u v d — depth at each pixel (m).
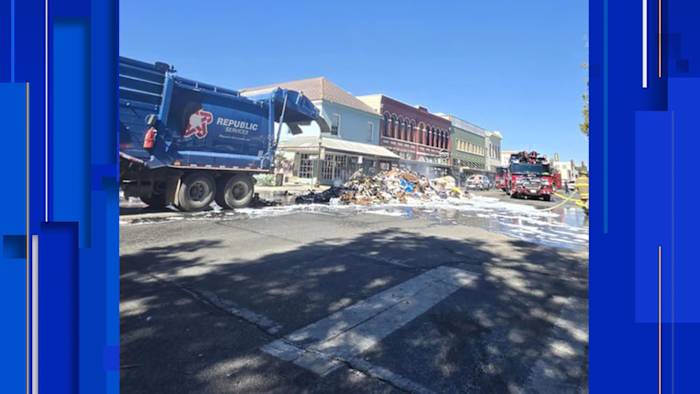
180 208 11.37
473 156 49.75
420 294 4.50
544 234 9.50
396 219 11.68
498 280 5.18
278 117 14.13
